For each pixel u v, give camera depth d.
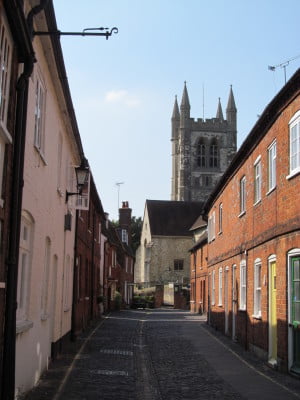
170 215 72.75
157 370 13.69
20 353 9.04
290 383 11.73
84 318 24.33
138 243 89.69
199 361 15.43
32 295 10.18
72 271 18.97
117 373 12.78
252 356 16.55
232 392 10.77
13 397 7.64
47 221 12.08
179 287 57.53
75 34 9.07
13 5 6.89
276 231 13.74
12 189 7.91
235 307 20.84
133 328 27.56
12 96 7.86
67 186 16.48
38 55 10.17
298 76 11.61
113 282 46.91
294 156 12.58
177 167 91.44
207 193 86.25
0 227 7.45
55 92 12.61
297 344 12.19
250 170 17.77
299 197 11.98
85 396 9.93
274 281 14.59
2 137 7.28
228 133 87.94
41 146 11.22
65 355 15.56
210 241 30.02
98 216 31.86
